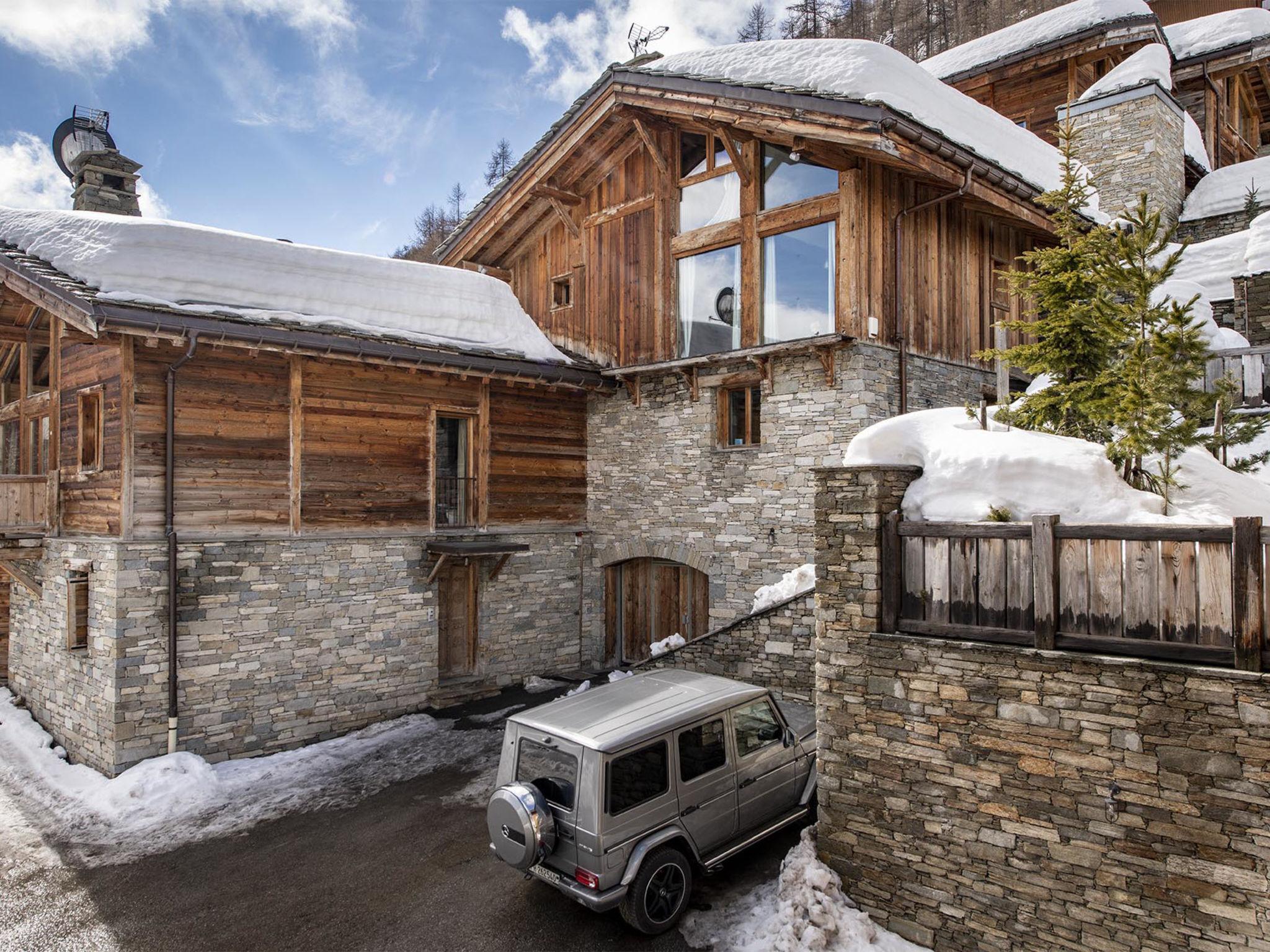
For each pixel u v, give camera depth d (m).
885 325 10.71
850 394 10.46
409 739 10.62
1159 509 5.23
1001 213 11.83
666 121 12.62
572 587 14.10
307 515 10.72
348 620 11.05
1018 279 7.24
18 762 10.08
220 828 7.99
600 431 14.16
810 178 11.09
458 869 7.04
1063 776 4.96
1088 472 5.39
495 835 5.88
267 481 10.38
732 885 6.54
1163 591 4.70
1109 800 4.78
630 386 13.48
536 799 5.70
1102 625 4.90
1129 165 14.52
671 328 12.77
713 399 12.33
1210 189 15.69
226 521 9.98
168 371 9.52
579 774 5.64
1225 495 5.77
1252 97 21.48
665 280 12.86
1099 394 6.23
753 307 11.62
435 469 12.30
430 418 12.18
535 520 13.54
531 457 13.53
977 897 5.31
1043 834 5.04
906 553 5.80
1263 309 10.59
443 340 12.11
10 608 12.87
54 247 10.02
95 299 8.69
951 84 18.88
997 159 11.63
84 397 10.34
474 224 15.12
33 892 6.77
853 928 5.65
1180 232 15.18
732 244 11.98
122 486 9.23
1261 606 4.34
